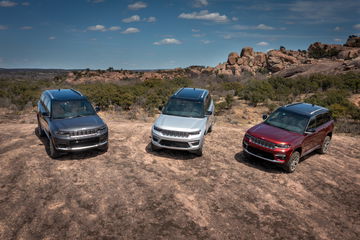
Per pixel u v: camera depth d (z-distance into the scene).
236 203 5.37
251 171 7.01
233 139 9.70
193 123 7.69
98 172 6.36
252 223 4.72
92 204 5.00
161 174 6.47
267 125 7.92
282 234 4.47
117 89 23.27
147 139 9.09
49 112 7.45
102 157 7.28
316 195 5.98
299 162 7.98
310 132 7.27
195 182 6.17
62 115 7.46
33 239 4.00
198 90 9.95
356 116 15.72
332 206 5.53
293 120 7.79
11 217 4.49
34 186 5.56
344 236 4.54
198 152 7.60
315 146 8.16
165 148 7.96
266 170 7.16
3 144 8.03
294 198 5.76
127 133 9.68
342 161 8.27
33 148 7.73
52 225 4.34
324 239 4.42
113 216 4.66
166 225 4.50
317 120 8.05
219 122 15.18
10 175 6.01
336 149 9.49
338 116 15.89
